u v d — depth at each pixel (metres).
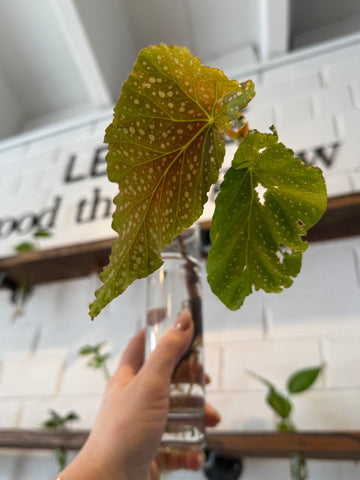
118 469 0.22
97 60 0.86
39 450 0.59
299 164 0.12
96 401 0.60
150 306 0.28
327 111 0.67
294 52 0.78
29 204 0.88
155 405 0.24
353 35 0.75
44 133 0.98
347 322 0.51
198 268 0.30
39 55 1.02
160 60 0.11
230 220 0.13
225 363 0.54
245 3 0.87
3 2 0.92
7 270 0.72
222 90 0.11
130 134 0.11
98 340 0.65
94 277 0.67
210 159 0.12
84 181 0.85
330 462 0.45
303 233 0.13
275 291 0.14
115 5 0.86
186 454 0.28
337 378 0.48
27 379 0.66
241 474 0.46
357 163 0.60
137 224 0.11
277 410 0.44
